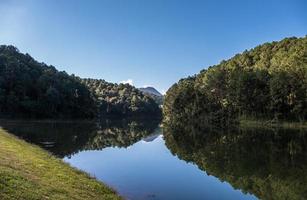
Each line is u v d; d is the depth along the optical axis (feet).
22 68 552.82
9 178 64.95
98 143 234.79
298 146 210.18
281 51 616.39
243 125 425.69
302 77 409.28
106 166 141.90
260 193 101.55
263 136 279.69
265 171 133.80
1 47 633.61
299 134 297.33
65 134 278.67
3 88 505.66
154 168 139.33
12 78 517.14
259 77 447.42
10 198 54.75
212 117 478.18
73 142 225.97
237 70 488.02
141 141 259.80
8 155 94.53
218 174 128.06
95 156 170.30
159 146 223.71
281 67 489.67
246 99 447.42
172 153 187.52
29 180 69.15
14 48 647.97
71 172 96.27
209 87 504.43
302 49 542.57
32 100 526.98
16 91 517.14
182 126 444.96
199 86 552.82
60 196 65.16
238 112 463.42
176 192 99.60
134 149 206.59
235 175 126.41
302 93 405.39
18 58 610.65
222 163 152.66
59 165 103.86
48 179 76.95
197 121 504.84
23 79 527.81
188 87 539.29
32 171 80.38
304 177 123.13
